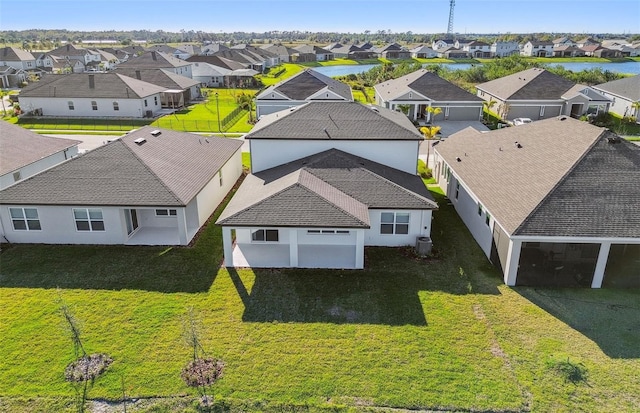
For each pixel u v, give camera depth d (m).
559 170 18.20
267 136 22.89
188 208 21.62
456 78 77.50
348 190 20.09
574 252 16.52
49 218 19.83
